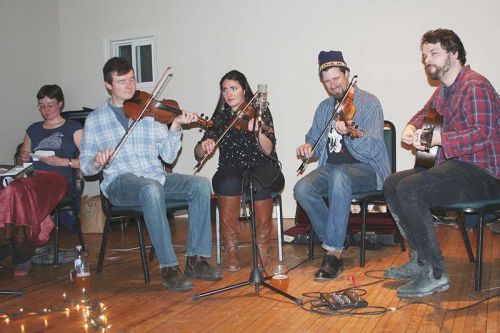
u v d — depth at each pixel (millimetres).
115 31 5379
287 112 4785
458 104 2377
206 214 2754
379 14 4438
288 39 4742
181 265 3154
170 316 2182
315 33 4652
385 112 4473
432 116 2406
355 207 3721
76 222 3377
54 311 2301
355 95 2994
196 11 5043
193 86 5098
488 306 2150
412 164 4406
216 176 2934
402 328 1959
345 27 4551
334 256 2734
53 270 3100
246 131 2910
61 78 5594
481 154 2354
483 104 2287
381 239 3432
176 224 4746
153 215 2584
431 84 4320
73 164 3299
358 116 2943
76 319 2199
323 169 2986
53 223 2963
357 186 2834
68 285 2746
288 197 4836
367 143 2836
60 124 3543
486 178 2332
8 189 2578
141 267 3096
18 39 5148
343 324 2025
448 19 4238
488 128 2268
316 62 4660
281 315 2150
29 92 5266
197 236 2750
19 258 2906
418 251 2492
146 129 2852
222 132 2959
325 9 4605
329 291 2459
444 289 2309
